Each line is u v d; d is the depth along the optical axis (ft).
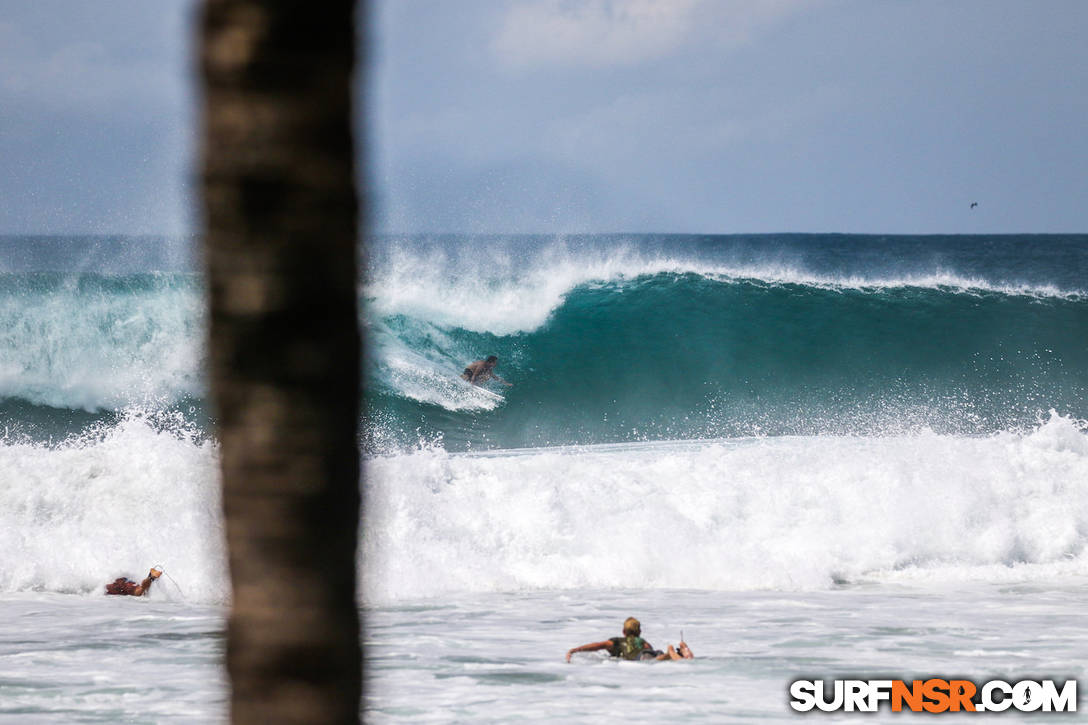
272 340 22.41
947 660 117.50
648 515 182.50
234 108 22.04
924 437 214.07
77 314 314.76
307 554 23.12
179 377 314.14
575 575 171.01
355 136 22.81
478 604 154.81
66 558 168.35
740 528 183.11
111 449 195.11
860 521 184.03
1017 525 185.37
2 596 158.92
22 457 190.39
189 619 142.82
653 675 110.63
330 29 22.20
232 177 22.11
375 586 162.09
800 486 191.42
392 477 188.34
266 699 23.48
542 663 116.78
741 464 199.62
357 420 23.45
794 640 128.36
